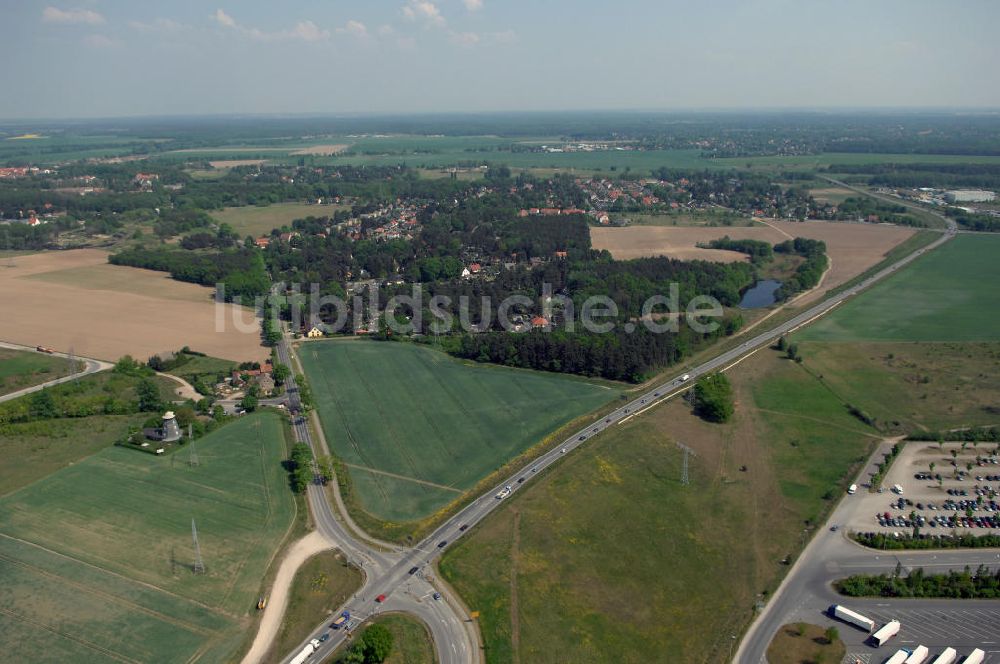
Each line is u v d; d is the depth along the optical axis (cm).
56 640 13450
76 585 14988
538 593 14888
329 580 15262
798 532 17075
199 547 16338
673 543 16600
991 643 13550
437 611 14400
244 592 14888
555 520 17350
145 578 15238
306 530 17088
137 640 13488
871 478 19475
